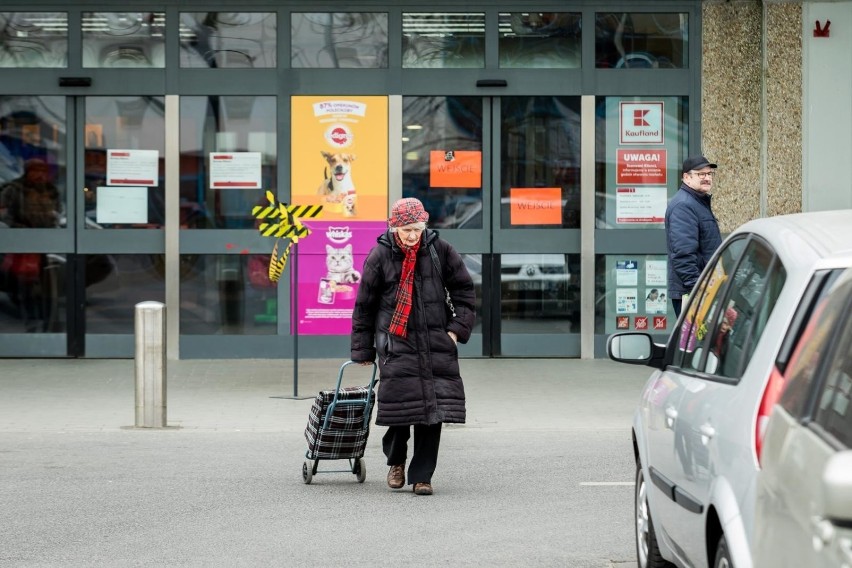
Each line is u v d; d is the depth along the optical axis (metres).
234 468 19.42
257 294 33.72
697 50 33.94
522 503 16.69
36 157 33.72
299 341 33.84
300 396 27.45
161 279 33.75
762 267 9.45
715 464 8.83
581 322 34.00
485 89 33.91
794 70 33.78
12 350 33.84
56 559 13.53
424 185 33.97
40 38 33.69
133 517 15.78
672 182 34.09
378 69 33.84
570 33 34.00
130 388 28.86
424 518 15.73
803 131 33.81
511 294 34.06
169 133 33.62
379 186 33.88
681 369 11.35
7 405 26.36
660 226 34.03
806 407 6.38
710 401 9.45
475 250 34.03
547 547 14.12
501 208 34.00
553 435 22.75
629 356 12.47
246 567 13.19
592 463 19.78
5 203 33.75
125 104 33.72
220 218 33.72
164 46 33.72
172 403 26.55
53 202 33.78
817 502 5.55
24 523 15.41
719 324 10.25
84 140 33.72
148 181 33.72
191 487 17.81
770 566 6.42
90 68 33.66
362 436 18.06
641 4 33.91
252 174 33.75
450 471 19.17
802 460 5.96
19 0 33.53
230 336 33.75
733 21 33.88
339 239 33.81
